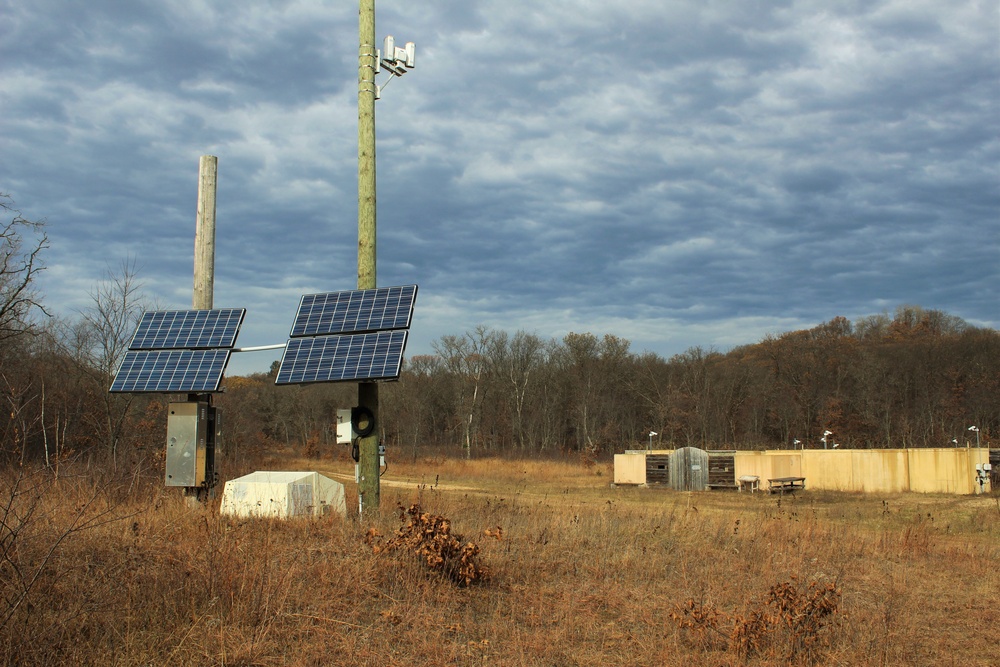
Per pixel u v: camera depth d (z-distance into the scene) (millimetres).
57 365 19609
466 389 72562
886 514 22828
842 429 63500
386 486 29578
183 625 6145
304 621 6699
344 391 69062
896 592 9617
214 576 7070
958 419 59531
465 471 43312
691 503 25062
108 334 20797
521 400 72000
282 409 67250
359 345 11586
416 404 67750
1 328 14477
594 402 70000
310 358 11727
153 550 8086
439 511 13109
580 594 8594
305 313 12430
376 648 6363
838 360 67312
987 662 7094
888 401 62719
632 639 7133
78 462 13258
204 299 13227
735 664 6555
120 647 5613
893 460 32000
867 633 7363
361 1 12539
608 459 64000
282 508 11219
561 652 6750
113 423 19453
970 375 62125
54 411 17391
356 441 11820
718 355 74375
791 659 6812
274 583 7094
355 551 8781
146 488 11742
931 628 8242
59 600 6344
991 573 11492
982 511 23250
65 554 7422
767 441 66625
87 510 8789
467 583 8391
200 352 12477
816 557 11719
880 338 75062
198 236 13273
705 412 65750
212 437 12344
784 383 67938
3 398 12922
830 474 33500
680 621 7281
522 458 62312
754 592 9094
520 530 12023
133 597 6480
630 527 12938
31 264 12539
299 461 49625
